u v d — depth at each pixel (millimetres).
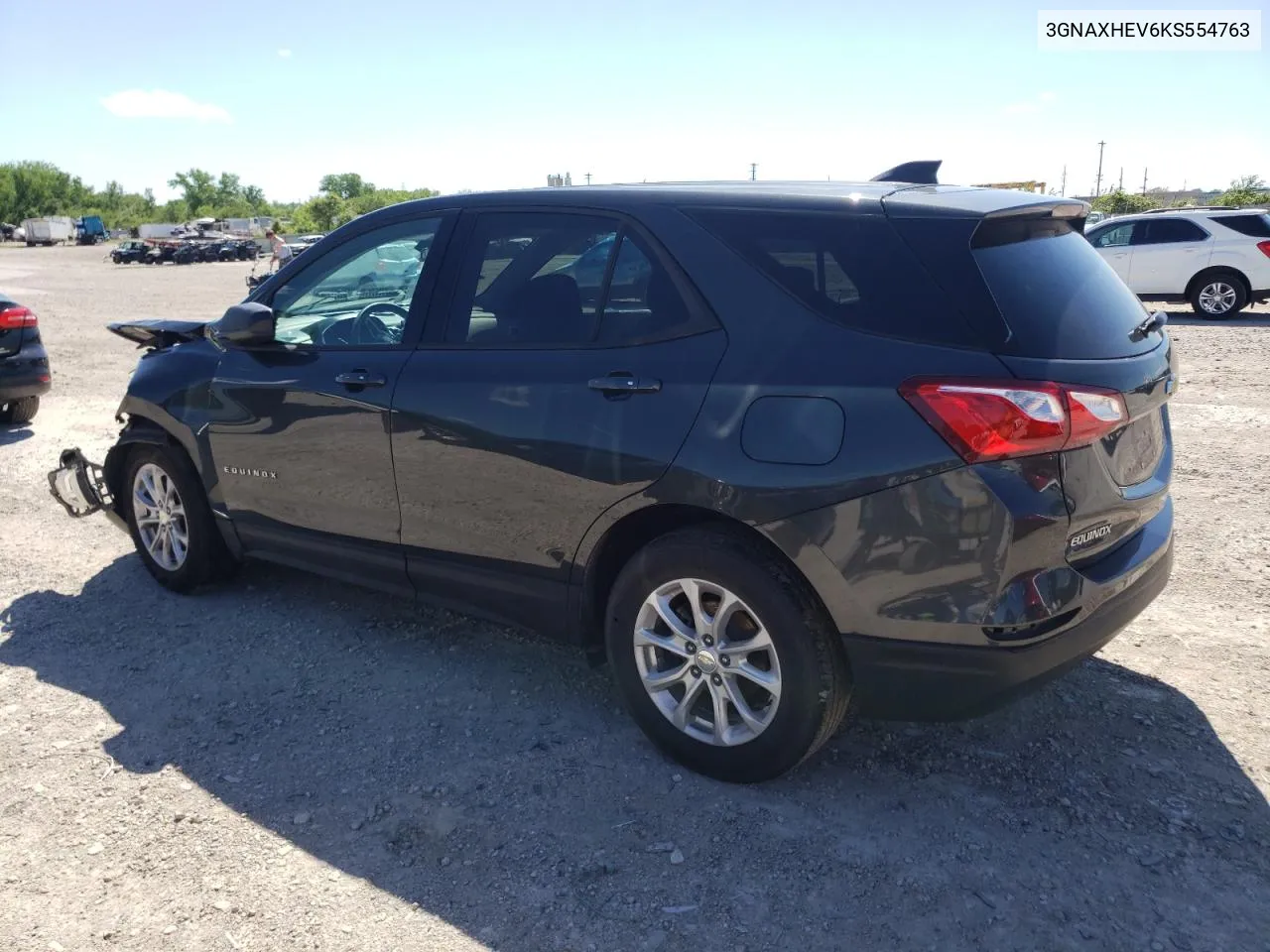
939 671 2723
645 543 3285
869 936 2482
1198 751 3248
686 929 2518
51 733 3502
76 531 5746
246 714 3619
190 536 4602
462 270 3613
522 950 2465
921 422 2609
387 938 2510
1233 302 15648
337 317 4027
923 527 2621
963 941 2457
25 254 75688
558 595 3367
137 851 2857
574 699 3693
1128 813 2934
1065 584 2680
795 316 2859
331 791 3129
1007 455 2557
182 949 2482
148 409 4539
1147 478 3043
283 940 2508
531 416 3250
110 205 164500
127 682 3877
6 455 7668
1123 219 16516
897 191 3045
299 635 4285
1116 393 2689
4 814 3031
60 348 14414
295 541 4172
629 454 3029
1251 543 5113
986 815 2941
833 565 2738
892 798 3031
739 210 3062
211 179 168750
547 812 3002
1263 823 2873
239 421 4176
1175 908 2551
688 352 2998
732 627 3043
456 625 4363
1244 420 7992
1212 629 4133
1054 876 2678
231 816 3014
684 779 3158
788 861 2760
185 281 35125
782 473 2770
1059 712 3506
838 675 2906
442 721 3549
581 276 3301
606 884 2688
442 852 2832
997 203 2859
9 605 4656
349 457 3793
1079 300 2869
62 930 2551
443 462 3500
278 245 33031
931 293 2705
